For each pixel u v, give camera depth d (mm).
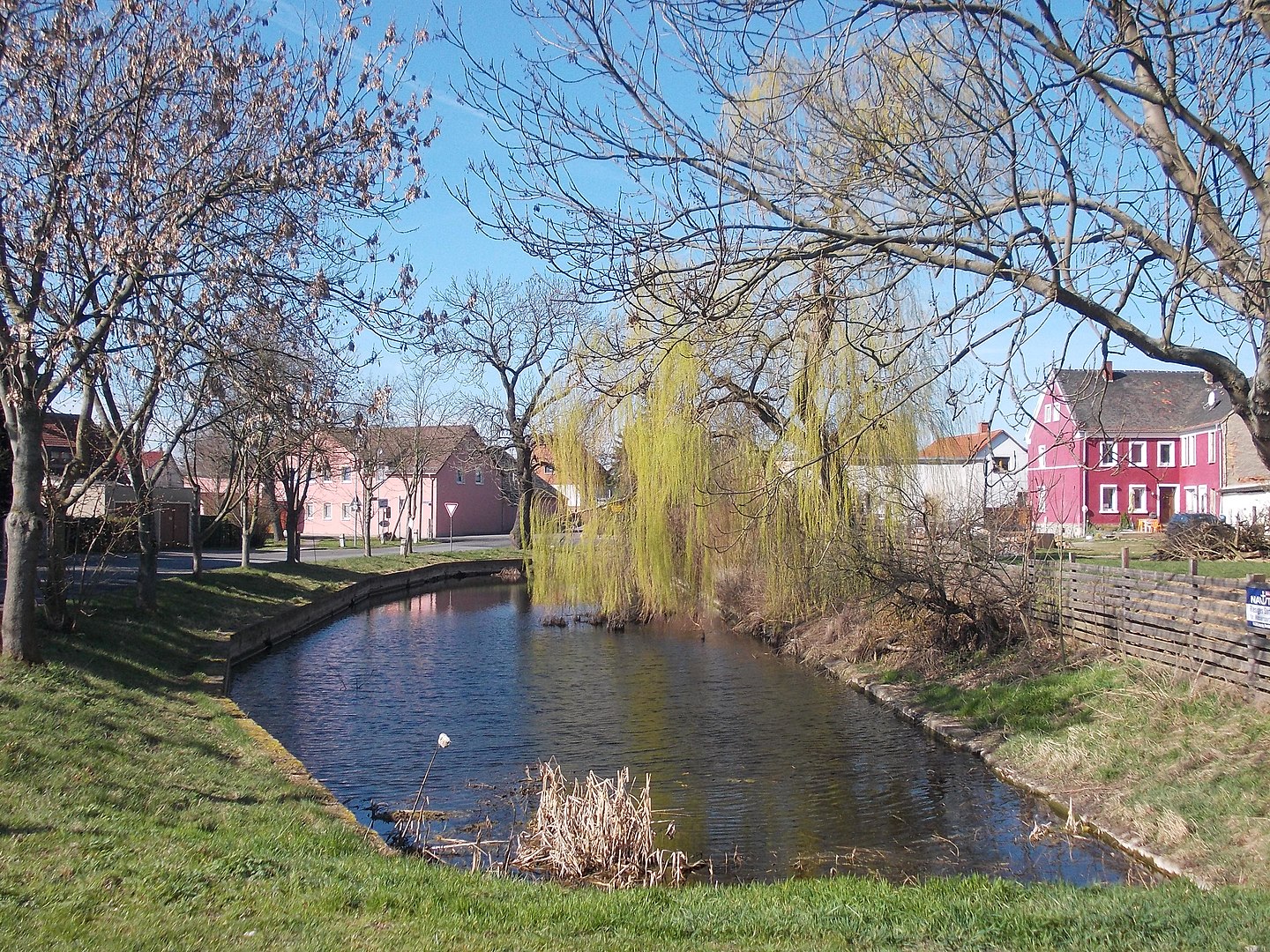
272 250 9953
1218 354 5184
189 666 15422
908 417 16969
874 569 17094
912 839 9297
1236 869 7508
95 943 4496
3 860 5594
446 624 26531
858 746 12977
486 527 68875
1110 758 10414
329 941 4848
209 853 6348
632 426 21016
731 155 5895
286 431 17281
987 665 15234
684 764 12172
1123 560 13703
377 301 9656
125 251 9625
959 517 16938
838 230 5707
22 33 9484
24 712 8898
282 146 10000
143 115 9969
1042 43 5156
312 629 25266
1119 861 8422
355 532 62250
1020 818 9812
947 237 5547
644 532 20812
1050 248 5312
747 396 13562
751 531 18969
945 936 5652
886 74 6102
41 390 10750
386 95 9812
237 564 31281
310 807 8383
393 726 14344
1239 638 10422
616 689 17125
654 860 8594
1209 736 9773
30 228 10094
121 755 8641
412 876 6500
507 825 9828
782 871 8516
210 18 10164
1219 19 4934
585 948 5156
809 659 19344
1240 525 25297
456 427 52281
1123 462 6441
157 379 10570
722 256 5594
